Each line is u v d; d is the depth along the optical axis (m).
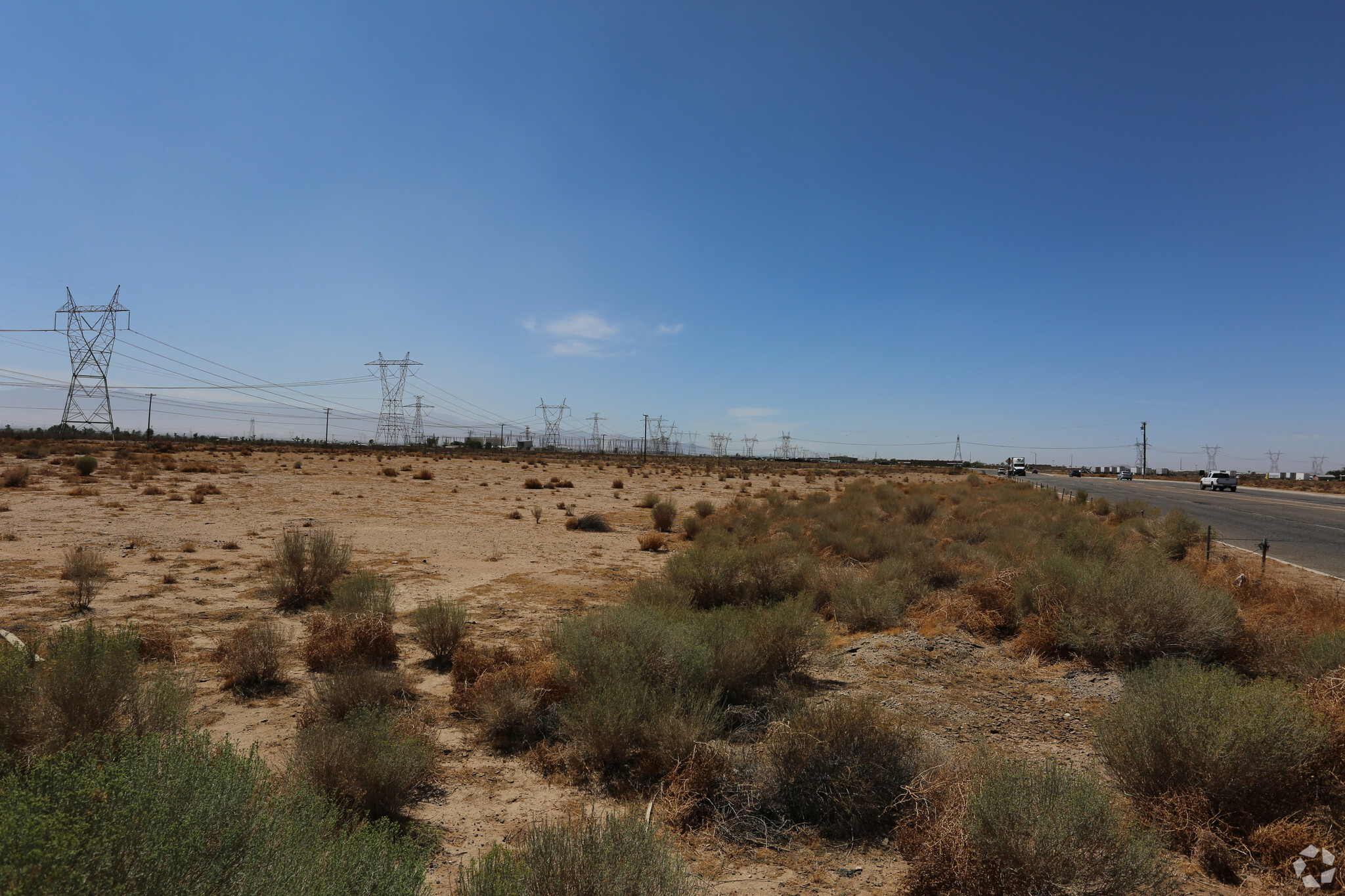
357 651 8.96
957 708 7.46
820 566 15.16
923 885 4.09
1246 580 13.28
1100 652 9.45
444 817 5.01
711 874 4.32
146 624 10.18
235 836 2.89
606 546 21.95
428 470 57.34
